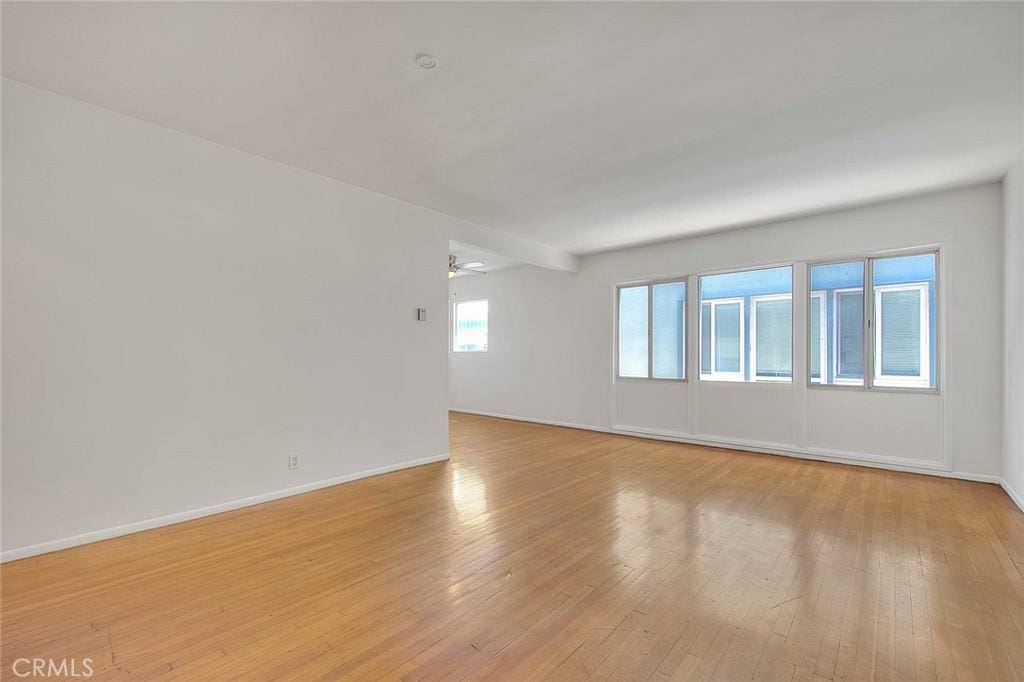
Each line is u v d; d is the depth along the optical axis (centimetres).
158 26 215
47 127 274
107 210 295
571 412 741
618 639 193
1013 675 171
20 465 264
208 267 340
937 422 451
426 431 495
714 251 594
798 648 188
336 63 245
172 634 196
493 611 214
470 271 856
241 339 356
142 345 309
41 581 239
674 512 347
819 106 286
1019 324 357
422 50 233
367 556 271
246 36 222
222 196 347
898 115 296
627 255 679
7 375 261
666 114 296
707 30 217
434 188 436
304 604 219
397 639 193
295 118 305
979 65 242
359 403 434
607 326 699
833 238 504
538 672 173
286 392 382
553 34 220
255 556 271
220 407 345
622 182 418
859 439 494
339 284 420
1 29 216
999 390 418
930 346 461
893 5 199
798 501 374
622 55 236
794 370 533
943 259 443
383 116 302
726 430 586
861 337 496
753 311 571
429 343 498
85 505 286
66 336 280
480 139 334
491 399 857
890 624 204
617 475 452
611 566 259
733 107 287
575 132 322
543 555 273
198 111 298
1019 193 355
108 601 221
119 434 299
